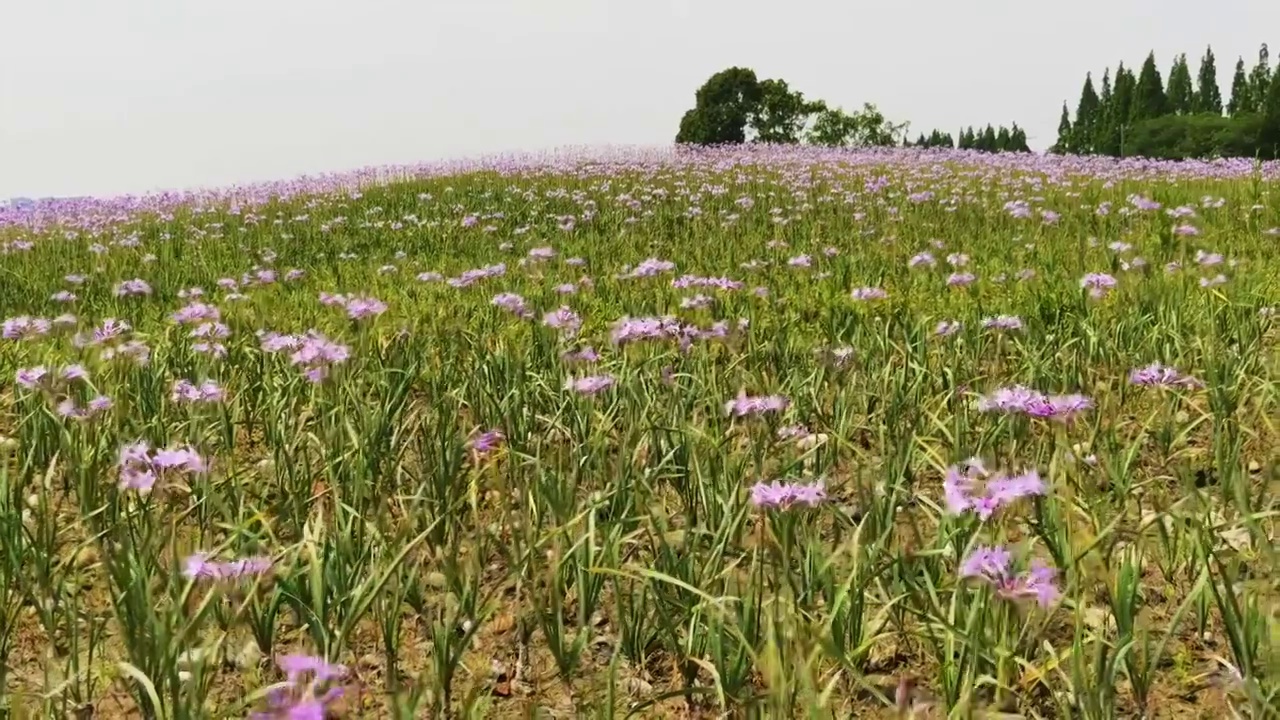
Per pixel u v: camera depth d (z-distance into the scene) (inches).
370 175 951.6
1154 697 114.0
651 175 812.0
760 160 991.6
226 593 118.7
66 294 344.8
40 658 129.6
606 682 123.6
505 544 153.4
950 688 106.7
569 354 212.8
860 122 2630.4
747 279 367.9
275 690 94.5
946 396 191.6
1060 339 234.5
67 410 177.0
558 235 560.1
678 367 223.6
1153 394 202.5
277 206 759.1
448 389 213.3
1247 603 107.3
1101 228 458.6
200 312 259.0
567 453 180.1
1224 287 276.7
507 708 118.5
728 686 110.2
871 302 307.4
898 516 159.2
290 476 161.9
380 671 125.2
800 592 126.5
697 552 138.0
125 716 115.0
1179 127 2050.9
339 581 126.1
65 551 155.2
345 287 406.6
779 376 219.5
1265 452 178.1
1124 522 150.8
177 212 737.0
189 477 170.1
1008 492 115.3
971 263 376.8
